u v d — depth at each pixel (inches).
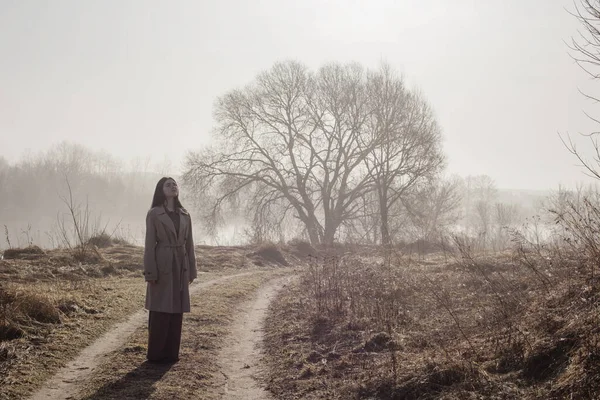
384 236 1002.7
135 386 209.5
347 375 229.3
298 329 314.5
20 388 205.2
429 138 1299.2
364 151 1382.9
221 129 1475.1
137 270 569.0
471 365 204.2
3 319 268.2
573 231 275.9
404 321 310.8
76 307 327.3
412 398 195.6
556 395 170.2
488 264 459.2
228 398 208.5
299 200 1566.2
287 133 1487.5
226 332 309.9
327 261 575.2
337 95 1359.5
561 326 217.2
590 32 215.2
